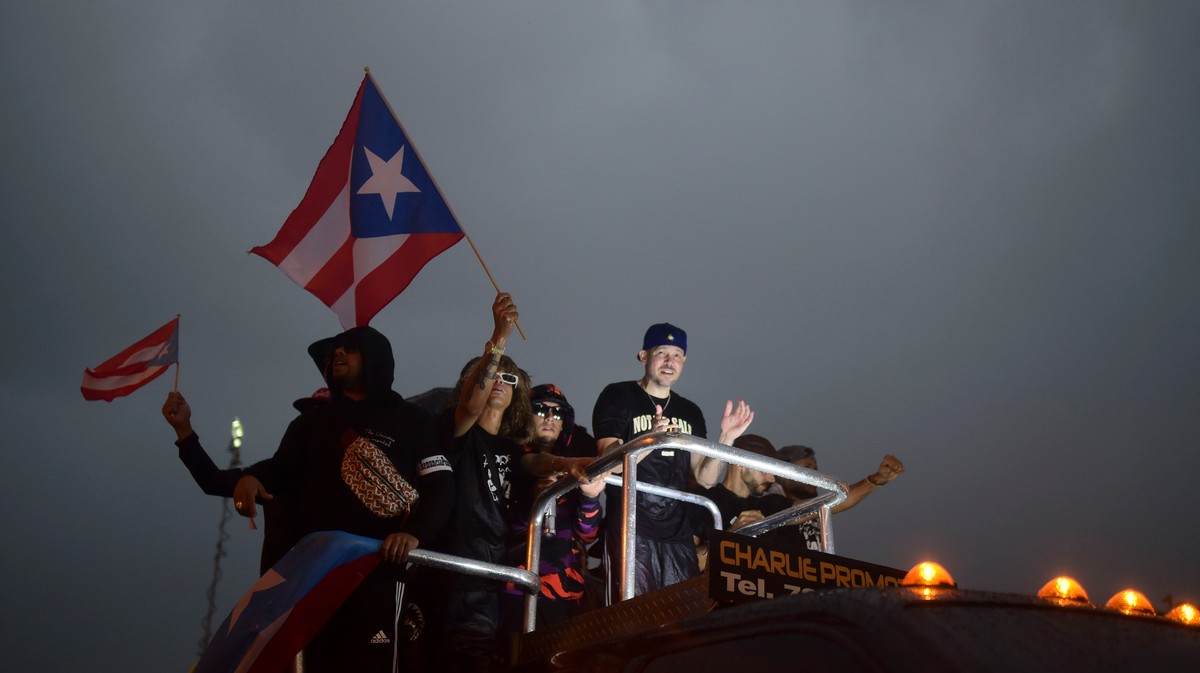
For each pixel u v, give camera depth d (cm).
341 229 585
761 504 646
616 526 549
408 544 412
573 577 506
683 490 580
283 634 381
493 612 460
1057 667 223
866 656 227
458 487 493
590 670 300
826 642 237
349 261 580
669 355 614
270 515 490
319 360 529
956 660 216
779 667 243
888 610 235
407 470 462
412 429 471
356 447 461
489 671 443
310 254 577
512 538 512
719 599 318
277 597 392
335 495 452
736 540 331
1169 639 251
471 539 482
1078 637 241
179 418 490
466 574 427
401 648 455
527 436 528
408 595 470
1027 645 230
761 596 327
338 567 403
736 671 252
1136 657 235
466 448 503
